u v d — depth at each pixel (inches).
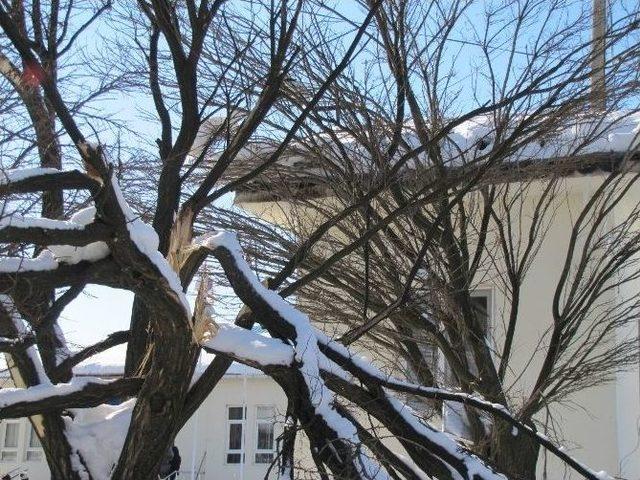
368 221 251.3
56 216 235.9
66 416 216.1
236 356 182.2
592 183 343.6
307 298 310.5
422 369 293.3
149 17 237.6
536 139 269.9
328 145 289.1
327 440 177.5
